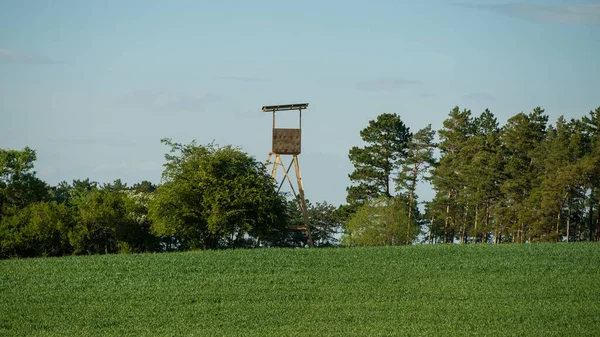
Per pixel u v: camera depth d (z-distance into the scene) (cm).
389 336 6775
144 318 7450
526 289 8481
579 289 8456
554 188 16762
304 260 10206
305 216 14175
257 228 14175
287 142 14000
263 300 8094
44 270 9688
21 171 17512
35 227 15575
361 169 19862
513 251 10838
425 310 7656
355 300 8069
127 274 9375
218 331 6994
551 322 7181
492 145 19875
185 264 9956
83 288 8681
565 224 18350
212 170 14325
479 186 18500
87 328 7150
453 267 9681
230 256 10569
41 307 7881
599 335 6762
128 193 17475
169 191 13962
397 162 19850
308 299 8138
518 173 18412
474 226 19288
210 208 13938
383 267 9706
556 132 19750
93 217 15775
